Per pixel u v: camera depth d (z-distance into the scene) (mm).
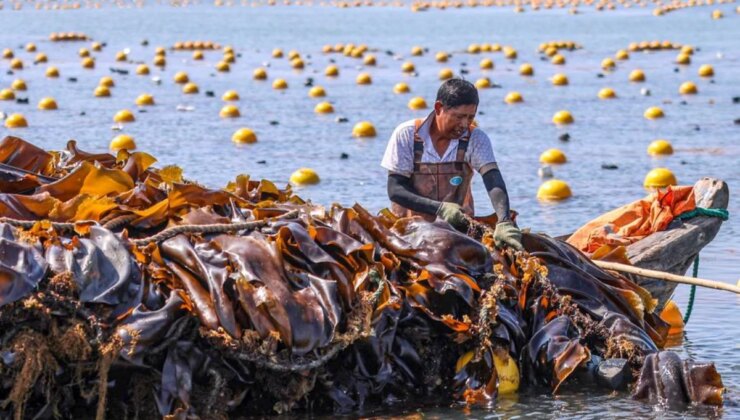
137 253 12711
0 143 15359
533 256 14758
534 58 67938
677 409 13062
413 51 70375
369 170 31516
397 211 15586
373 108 46094
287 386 12609
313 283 12789
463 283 13555
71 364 11977
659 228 17797
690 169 32219
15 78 56094
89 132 38531
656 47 73438
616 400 13391
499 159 34125
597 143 37281
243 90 52625
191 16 104938
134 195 14188
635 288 15406
